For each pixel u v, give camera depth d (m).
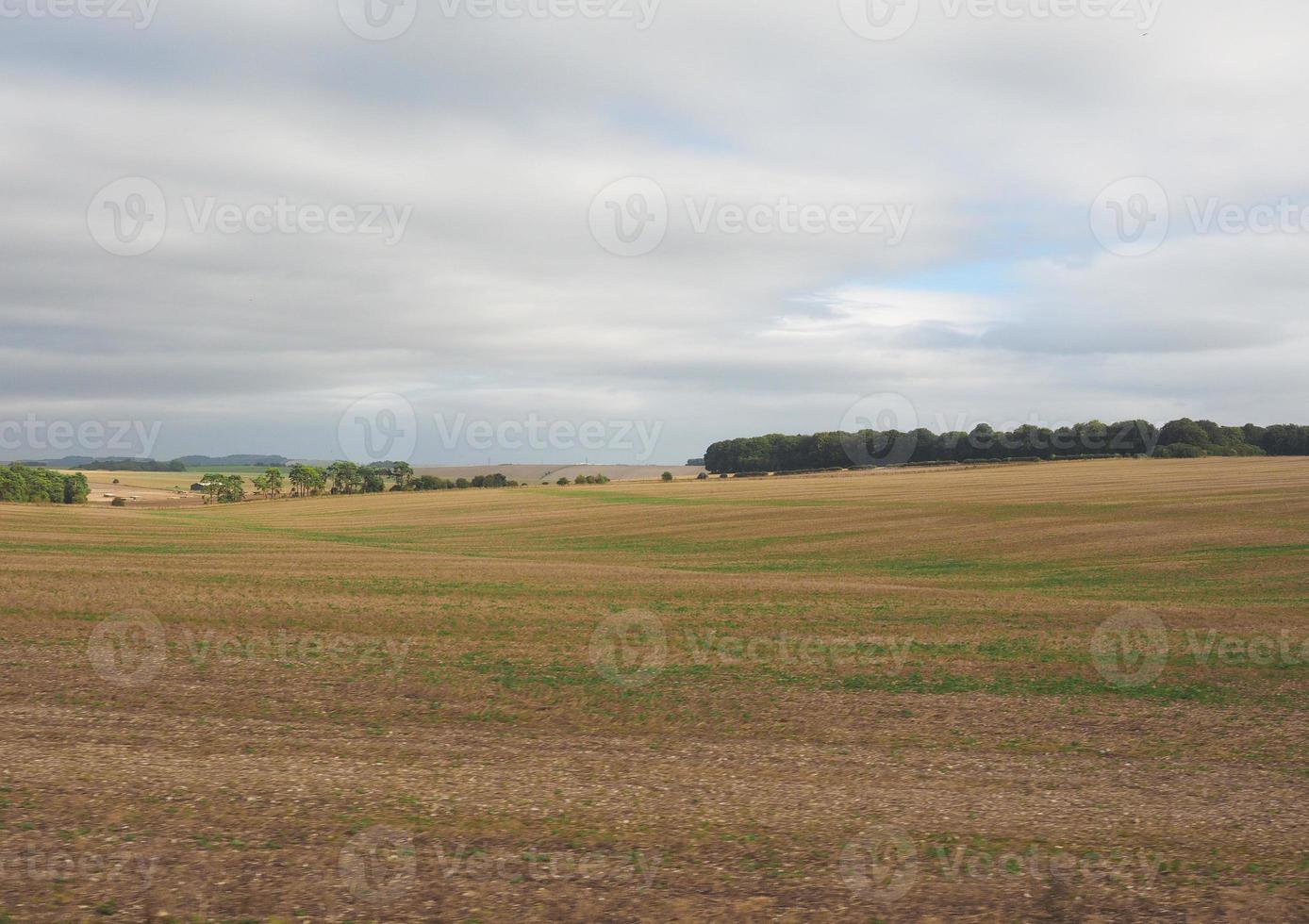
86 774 9.85
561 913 6.95
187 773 10.09
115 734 11.87
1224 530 47.69
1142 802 10.20
